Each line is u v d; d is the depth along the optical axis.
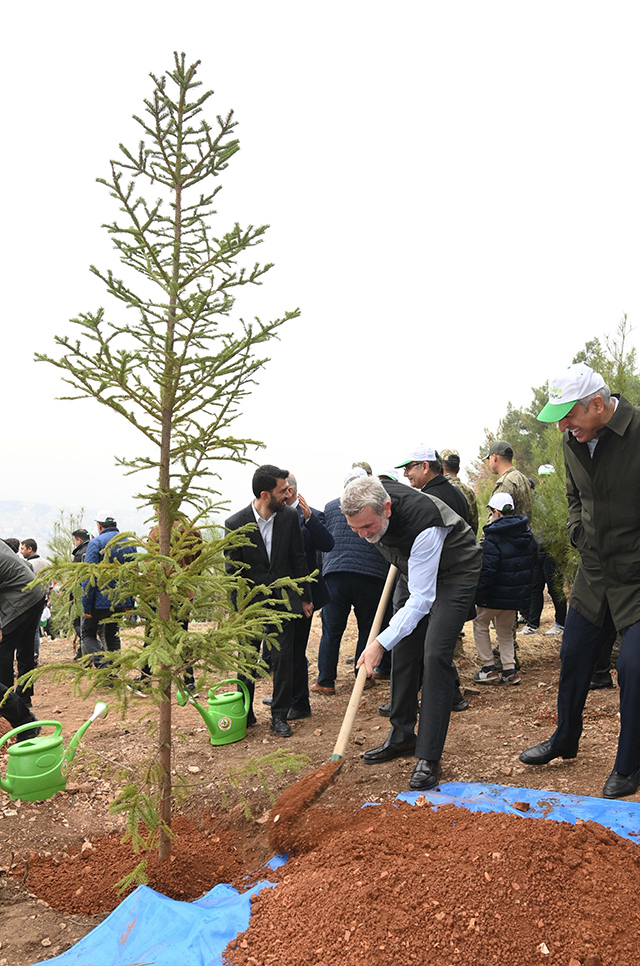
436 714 3.82
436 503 3.98
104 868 3.29
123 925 2.53
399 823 3.08
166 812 3.21
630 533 3.39
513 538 5.79
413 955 2.20
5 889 3.13
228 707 4.88
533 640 7.57
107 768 4.42
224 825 3.74
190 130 2.80
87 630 6.70
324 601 6.05
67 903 3.03
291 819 3.20
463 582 3.94
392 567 4.29
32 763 3.89
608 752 4.10
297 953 2.27
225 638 2.94
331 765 3.35
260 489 4.86
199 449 2.92
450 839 2.84
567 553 7.09
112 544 2.88
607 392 3.37
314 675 7.41
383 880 2.54
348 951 2.24
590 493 3.49
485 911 2.32
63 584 2.83
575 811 3.19
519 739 4.52
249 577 5.05
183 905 2.61
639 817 3.10
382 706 5.65
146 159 2.82
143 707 6.17
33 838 3.55
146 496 2.93
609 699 5.21
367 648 3.73
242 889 2.98
